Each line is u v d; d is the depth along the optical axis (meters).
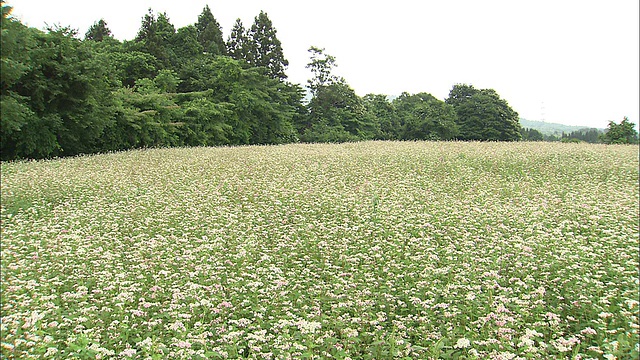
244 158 23.22
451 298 6.65
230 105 47.09
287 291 6.87
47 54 26.45
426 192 15.13
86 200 14.46
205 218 11.64
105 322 6.11
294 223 11.40
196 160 22.53
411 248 9.26
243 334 5.88
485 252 8.86
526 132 84.38
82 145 30.72
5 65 21.56
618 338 5.34
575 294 6.88
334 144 35.34
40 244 9.44
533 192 15.73
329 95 64.56
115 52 44.78
